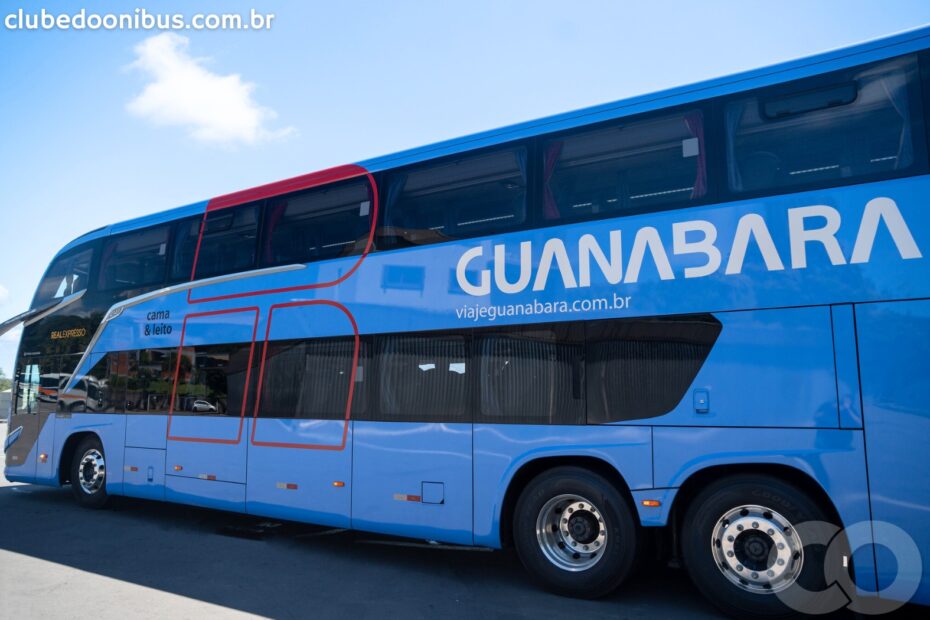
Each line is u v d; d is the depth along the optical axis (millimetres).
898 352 4375
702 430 4941
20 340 11031
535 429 5664
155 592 5613
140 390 9031
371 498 6543
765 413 4730
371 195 7129
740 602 4738
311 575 6199
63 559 6781
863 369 4457
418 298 6551
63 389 10164
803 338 4664
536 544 5602
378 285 6859
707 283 5059
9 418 10906
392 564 6641
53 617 4973
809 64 5000
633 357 5297
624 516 5242
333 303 7180
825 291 4633
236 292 8133
